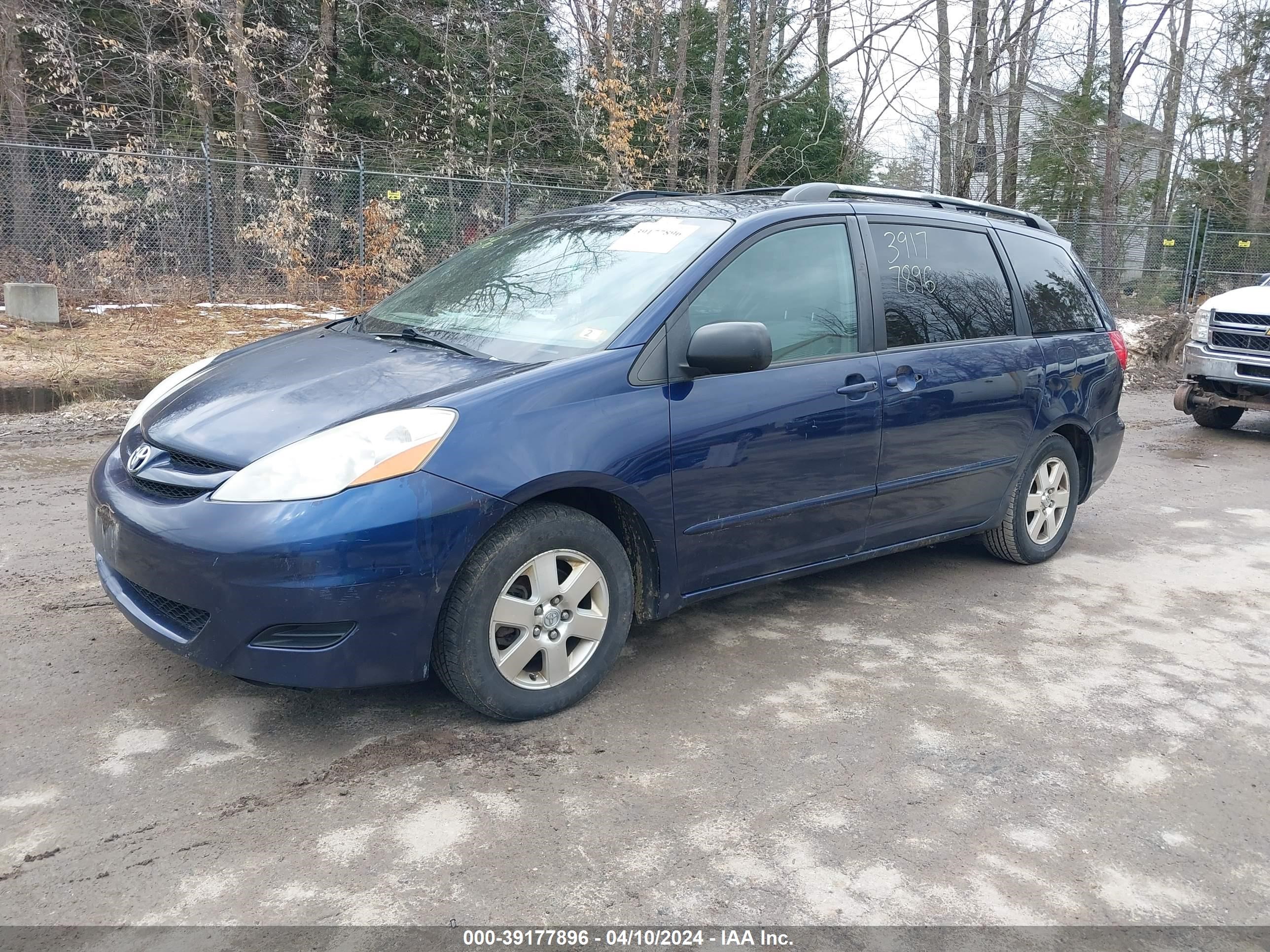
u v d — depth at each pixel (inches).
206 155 522.6
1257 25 952.9
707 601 180.5
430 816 108.7
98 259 522.6
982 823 113.3
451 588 119.7
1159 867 107.0
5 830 103.0
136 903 92.8
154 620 121.1
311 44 743.7
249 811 108.2
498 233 187.2
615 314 140.1
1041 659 161.8
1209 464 336.5
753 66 660.1
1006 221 207.6
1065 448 208.7
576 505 137.8
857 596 188.5
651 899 97.0
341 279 572.1
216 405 128.9
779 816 112.3
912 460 172.1
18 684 134.3
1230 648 170.1
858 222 170.4
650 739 128.4
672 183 674.8
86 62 642.8
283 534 109.4
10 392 328.2
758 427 145.8
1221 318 388.5
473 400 121.5
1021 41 768.9
